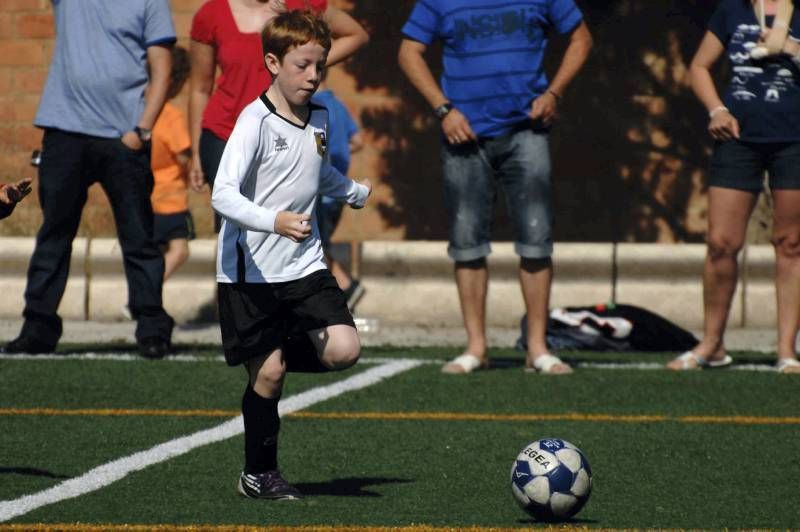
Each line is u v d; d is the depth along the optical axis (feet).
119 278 169.27
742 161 117.08
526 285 117.60
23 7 207.82
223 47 109.91
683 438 87.40
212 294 168.14
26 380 109.60
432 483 73.36
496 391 106.01
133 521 62.80
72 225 125.39
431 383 109.91
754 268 162.81
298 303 69.15
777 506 68.13
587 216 208.03
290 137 69.51
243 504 67.21
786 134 115.24
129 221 123.95
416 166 207.51
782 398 104.12
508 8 114.11
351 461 79.41
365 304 165.68
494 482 73.72
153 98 123.03
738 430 90.58
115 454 80.53
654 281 162.20
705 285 120.88
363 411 96.84
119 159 122.31
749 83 115.03
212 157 109.91
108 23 121.70
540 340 118.52
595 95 207.21
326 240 161.48
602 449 83.61
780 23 113.39
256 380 68.85
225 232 69.92
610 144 207.51
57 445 83.35
